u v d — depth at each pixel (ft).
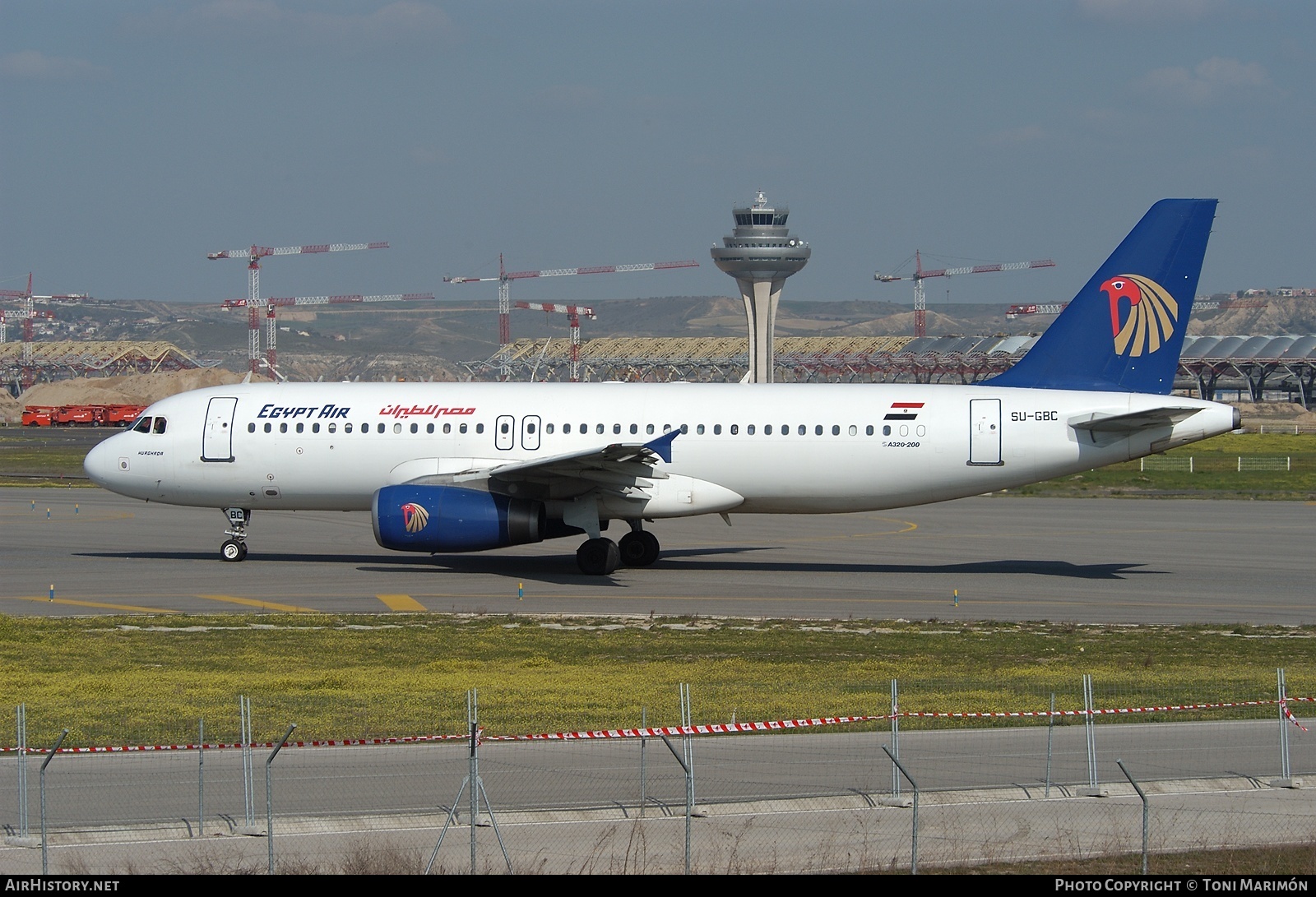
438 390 504.84
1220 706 246.68
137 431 507.30
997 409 479.82
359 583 455.63
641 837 183.11
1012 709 255.91
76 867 168.86
